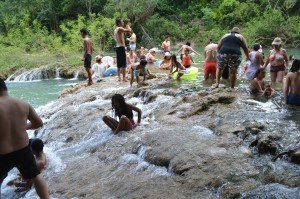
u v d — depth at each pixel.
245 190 3.91
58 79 16.84
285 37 24.36
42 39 24.09
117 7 27.81
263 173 4.22
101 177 5.06
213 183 4.18
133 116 7.38
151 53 15.78
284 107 6.62
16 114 3.64
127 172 5.02
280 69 9.12
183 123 6.33
